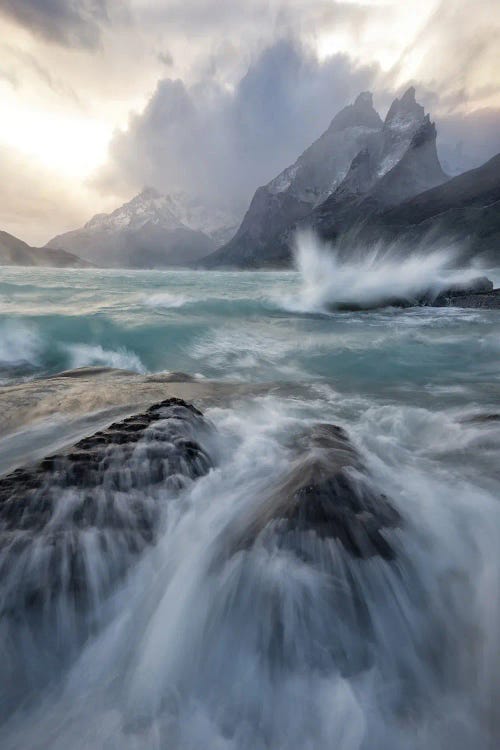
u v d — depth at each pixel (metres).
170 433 2.99
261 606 1.87
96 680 1.75
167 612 1.96
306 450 3.08
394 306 14.48
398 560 2.04
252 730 1.52
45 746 1.49
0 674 1.75
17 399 4.32
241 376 6.53
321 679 1.68
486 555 2.17
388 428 3.87
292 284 25.28
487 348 8.20
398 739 1.47
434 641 1.81
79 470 2.50
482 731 1.49
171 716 1.59
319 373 6.63
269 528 2.10
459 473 2.95
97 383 5.06
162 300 13.60
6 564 1.97
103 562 2.11
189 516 2.44
